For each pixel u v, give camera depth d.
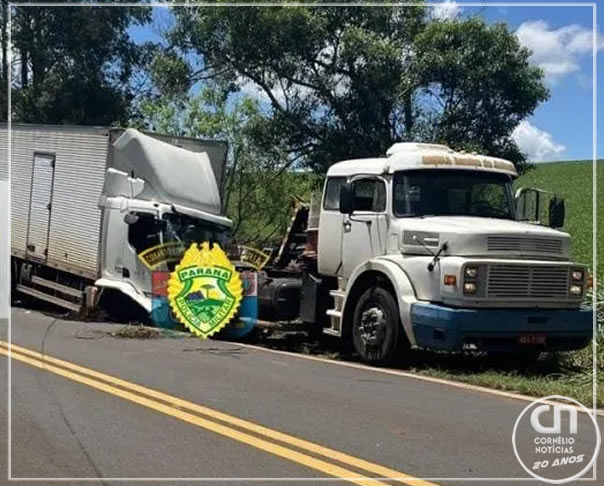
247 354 11.96
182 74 27.41
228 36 26.50
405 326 11.23
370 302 11.93
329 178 13.28
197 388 9.09
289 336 14.75
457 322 10.62
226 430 7.33
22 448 6.74
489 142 25.84
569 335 11.20
